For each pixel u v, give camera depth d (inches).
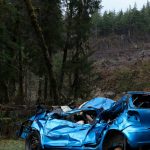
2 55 1069.1
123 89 1229.7
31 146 467.2
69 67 1378.0
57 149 430.3
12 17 1107.3
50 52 1370.6
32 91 1584.6
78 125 424.8
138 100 384.8
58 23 1358.3
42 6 1301.7
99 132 389.1
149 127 354.3
